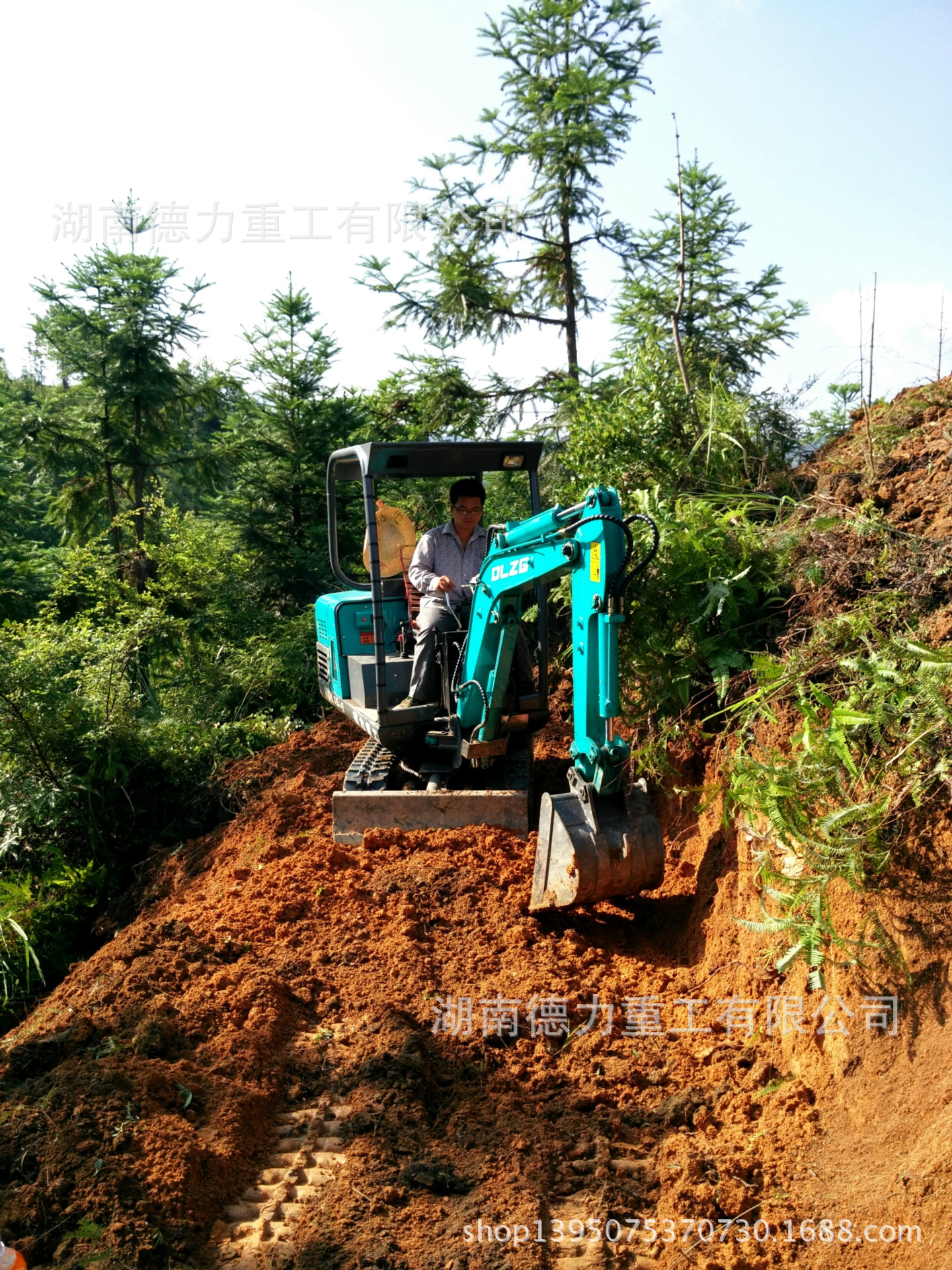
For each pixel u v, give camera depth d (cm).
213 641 1177
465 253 1054
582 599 463
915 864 355
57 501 1448
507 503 982
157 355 1388
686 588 524
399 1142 360
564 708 816
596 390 978
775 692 454
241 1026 423
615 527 446
